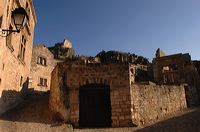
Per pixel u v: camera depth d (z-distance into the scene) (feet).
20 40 55.42
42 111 45.65
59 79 40.88
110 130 34.83
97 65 40.75
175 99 49.16
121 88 39.19
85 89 45.39
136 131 33.83
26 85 64.34
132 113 37.93
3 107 44.45
